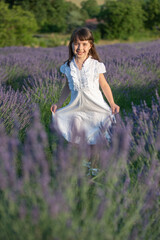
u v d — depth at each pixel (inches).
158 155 91.1
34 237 56.9
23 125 127.3
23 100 146.1
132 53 390.3
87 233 57.7
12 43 957.8
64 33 1697.8
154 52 327.0
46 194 59.1
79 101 111.2
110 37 1444.4
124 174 88.1
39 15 1631.4
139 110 113.2
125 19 1414.9
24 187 67.4
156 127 100.3
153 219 72.1
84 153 72.9
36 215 54.4
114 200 71.5
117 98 189.6
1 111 132.9
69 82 111.6
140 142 89.8
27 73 261.3
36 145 69.6
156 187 72.8
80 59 108.3
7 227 60.9
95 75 108.9
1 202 65.7
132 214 67.6
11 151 72.8
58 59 320.8
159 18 1494.8
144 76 216.4
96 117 112.5
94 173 92.5
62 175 66.7
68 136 113.2
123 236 64.1
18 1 1621.6
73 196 69.1
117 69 231.0
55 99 170.7
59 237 54.3
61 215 57.1
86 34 103.0
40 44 1038.4
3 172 64.5
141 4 1529.3
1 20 935.0
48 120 150.4
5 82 237.3
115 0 1455.5
